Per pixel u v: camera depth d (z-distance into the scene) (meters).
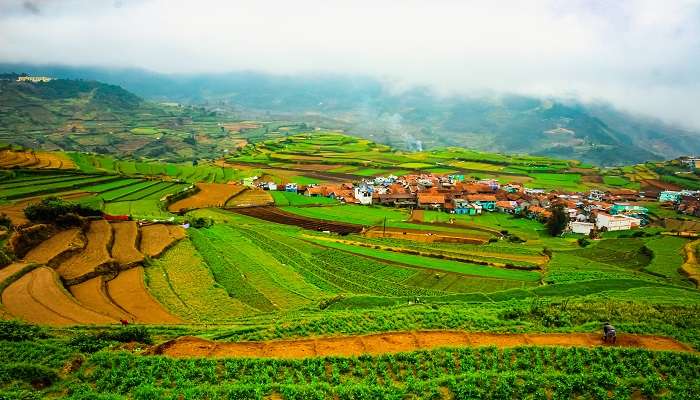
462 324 54.97
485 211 192.75
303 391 34.75
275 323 55.59
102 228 96.75
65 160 184.00
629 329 52.16
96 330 50.56
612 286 85.00
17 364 35.72
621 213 184.38
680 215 188.75
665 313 61.56
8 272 65.75
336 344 44.91
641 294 77.69
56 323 52.72
